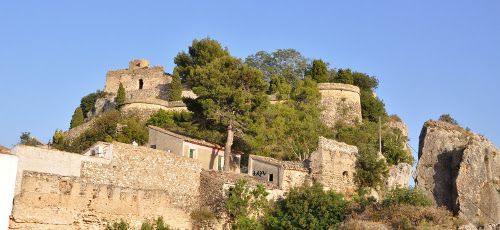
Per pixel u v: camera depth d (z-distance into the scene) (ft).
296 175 168.25
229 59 202.08
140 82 342.44
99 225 127.24
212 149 176.55
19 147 120.16
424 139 227.20
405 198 153.79
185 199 147.23
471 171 207.82
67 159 127.44
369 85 329.72
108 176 133.80
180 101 291.99
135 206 134.41
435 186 215.51
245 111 179.52
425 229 138.41
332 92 284.00
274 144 208.03
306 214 148.56
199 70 189.47
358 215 148.66
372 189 179.83
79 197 125.39
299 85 276.00
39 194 119.65
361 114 292.81
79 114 317.83
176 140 167.43
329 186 170.09
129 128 237.66
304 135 210.38
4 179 113.70
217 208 145.48
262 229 142.92
